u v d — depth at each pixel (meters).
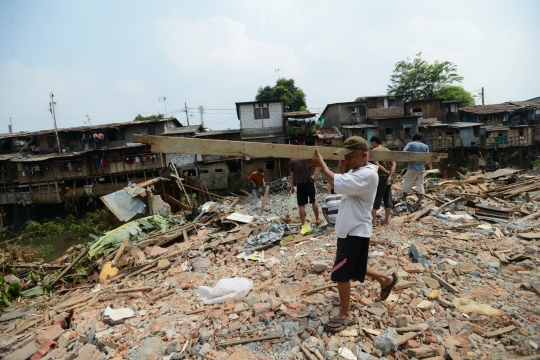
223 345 2.79
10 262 7.67
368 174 2.63
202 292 3.98
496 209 6.24
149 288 4.53
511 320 2.70
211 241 6.59
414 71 38.88
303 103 38.38
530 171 17.44
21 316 4.46
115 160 26.67
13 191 26.64
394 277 2.99
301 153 3.10
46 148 27.50
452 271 3.72
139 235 8.05
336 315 2.94
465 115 34.88
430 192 9.24
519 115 34.31
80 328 3.59
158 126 27.55
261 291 3.82
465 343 2.49
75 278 6.04
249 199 15.83
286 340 2.78
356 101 31.62
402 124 30.06
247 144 3.04
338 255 2.77
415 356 2.39
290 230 6.27
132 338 3.17
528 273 3.61
